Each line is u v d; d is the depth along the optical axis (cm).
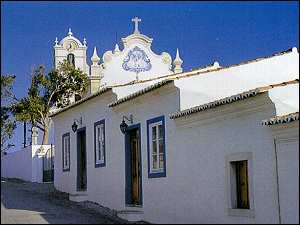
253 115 1224
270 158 1166
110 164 1823
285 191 1122
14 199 1827
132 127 1691
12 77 2125
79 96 3366
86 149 2028
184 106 1467
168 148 1504
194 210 1385
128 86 1778
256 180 1202
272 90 1175
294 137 1104
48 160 2839
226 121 1298
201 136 1377
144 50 3194
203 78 1506
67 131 2245
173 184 1474
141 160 1638
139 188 1652
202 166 1367
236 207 1269
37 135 3136
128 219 1536
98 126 1938
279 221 1134
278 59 1639
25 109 3228
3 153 3250
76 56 3838
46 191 2212
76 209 1662
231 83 1549
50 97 3325
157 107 1566
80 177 2100
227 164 1284
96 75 3144
